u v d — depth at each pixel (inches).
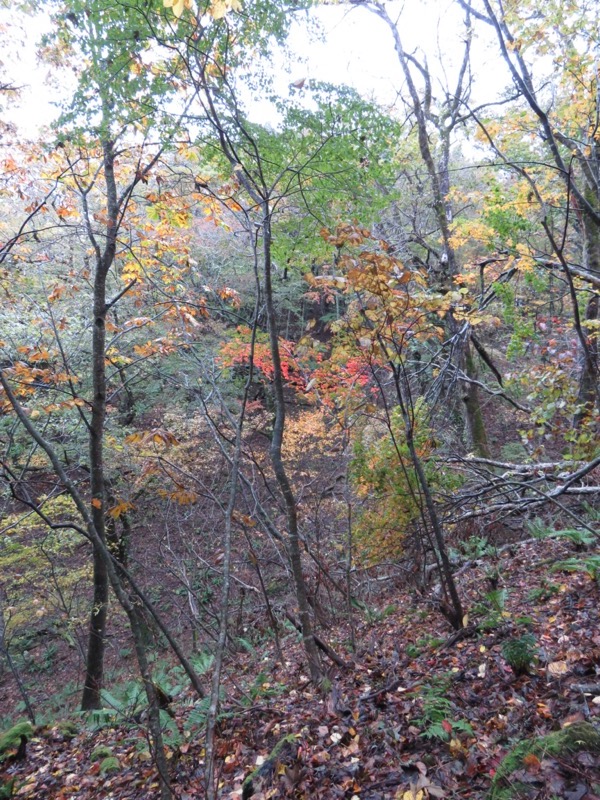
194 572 351.9
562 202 331.6
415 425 276.7
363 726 136.6
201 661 259.8
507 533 329.4
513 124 283.3
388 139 227.1
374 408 225.0
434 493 283.0
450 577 190.4
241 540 362.3
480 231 301.4
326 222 223.3
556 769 91.1
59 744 203.9
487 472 323.6
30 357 262.4
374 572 322.0
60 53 225.6
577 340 276.8
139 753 165.5
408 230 522.6
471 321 277.6
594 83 249.9
